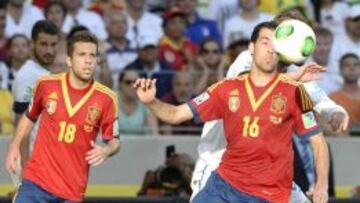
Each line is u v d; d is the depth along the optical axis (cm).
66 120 2225
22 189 2231
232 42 3394
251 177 1983
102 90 2244
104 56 3272
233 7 3700
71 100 2228
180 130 3172
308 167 2612
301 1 3791
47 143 2231
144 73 3178
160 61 3469
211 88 1998
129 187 3122
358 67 3262
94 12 3650
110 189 3111
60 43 2966
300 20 2108
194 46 3578
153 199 2738
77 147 2230
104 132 2247
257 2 3691
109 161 3119
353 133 3219
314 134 2006
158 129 3172
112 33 3462
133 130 3158
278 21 2031
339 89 3275
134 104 3172
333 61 3466
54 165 2227
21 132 2277
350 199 2786
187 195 2802
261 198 1983
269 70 1973
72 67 2233
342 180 3167
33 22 3566
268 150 1970
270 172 1978
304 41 1983
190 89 3159
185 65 3478
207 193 2016
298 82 2003
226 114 1989
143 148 3131
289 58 1994
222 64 3228
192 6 3650
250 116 1970
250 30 3659
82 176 2239
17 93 2692
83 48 2212
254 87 1980
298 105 1986
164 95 3169
